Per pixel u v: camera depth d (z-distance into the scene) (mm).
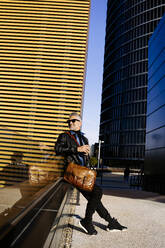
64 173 2887
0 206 1515
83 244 2754
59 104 7117
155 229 3652
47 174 3613
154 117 12328
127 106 61094
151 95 13375
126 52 64750
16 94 7273
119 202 6285
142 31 61594
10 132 2273
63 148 2803
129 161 57875
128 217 4395
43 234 1223
